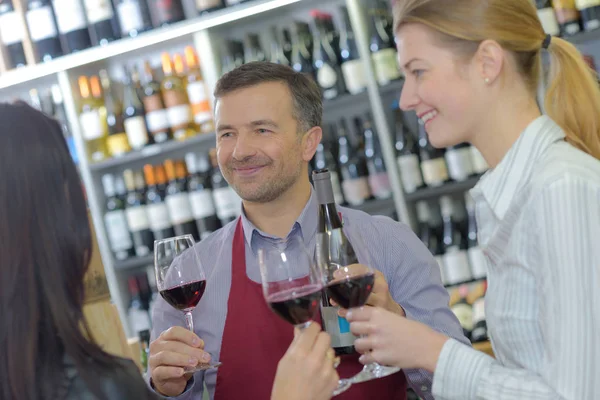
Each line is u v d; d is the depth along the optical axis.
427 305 1.90
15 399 1.06
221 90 1.96
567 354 1.14
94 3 3.55
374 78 3.31
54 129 1.16
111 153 3.66
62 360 1.09
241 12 3.38
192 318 1.94
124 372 1.11
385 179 3.36
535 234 1.19
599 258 1.14
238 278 1.91
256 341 1.83
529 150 1.27
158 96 3.57
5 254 1.08
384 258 1.94
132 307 3.68
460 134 1.32
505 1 1.29
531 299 1.23
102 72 3.73
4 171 1.10
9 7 3.66
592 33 3.10
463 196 3.48
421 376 1.76
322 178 1.54
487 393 1.19
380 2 3.44
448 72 1.28
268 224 1.97
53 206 1.11
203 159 3.59
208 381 1.87
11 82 3.66
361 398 1.74
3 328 1.08
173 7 3.48
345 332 1.52
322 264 1.42
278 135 1.92
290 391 1.26
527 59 1.31
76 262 1.12
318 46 3.47
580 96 1.34
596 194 1.15
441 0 1.28
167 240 1.77
